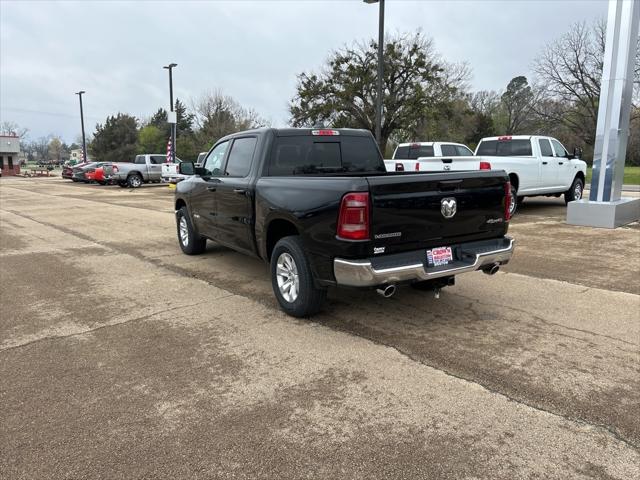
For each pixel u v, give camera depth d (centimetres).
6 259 769
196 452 267
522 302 516
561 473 246
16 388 340
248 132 575
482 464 253
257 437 279
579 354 383
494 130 5703
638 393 322
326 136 567
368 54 3438
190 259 752
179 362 379
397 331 436
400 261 402
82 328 455
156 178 2823
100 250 841
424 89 3438
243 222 548
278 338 423
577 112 3609
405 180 402
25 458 263
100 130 8144
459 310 492
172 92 2761
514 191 1141
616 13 971
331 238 404
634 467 250
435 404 311
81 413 307
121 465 257
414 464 254
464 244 452
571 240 861
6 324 468
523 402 312
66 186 2989
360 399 319
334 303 517
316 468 252
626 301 518
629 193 2103
